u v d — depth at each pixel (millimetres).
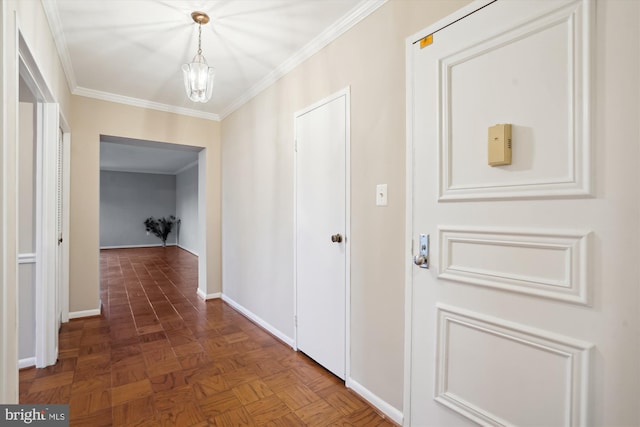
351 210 1917
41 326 2137
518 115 1146
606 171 956
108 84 2965
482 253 1266
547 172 1073
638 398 910
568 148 1024
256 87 2959
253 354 2381
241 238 3350
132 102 3336
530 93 1112
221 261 3920
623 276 930
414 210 1524
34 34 1556
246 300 3248
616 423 946
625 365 931
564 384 1044
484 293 1261
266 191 2861
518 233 1148
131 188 9195
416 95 1512
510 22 1161
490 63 1229
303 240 2363
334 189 2057
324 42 2107
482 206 1262
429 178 1456
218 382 1983
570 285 1029
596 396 983
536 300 1113
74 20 1948
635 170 906
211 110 3711
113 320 3090
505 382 1195
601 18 958
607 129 952
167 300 3816
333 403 1786
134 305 3594
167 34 2113
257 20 1949
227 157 3709
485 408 1257
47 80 1903
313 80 2242
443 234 1403
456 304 1357
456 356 1360
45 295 2154
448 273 1383
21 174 2133
